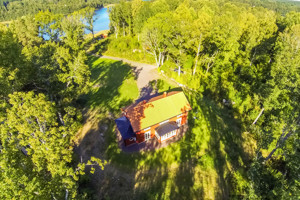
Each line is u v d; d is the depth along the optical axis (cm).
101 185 2798
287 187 2028
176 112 3588
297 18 6706
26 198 1427
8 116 1762
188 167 3122
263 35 5397
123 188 2788
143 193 2738
